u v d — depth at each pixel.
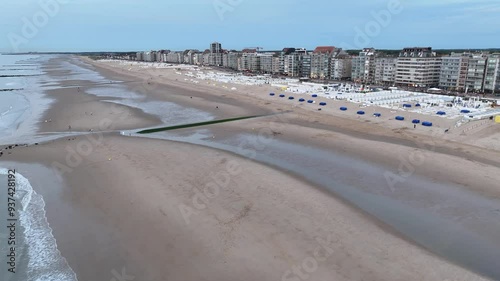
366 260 22.84
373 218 28.53
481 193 33.28
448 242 25.66
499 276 21.89
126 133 56.69
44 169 39.09
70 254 23.70
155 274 21.50
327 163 41.91
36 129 58.88
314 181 36.44
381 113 69.25
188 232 25.91
